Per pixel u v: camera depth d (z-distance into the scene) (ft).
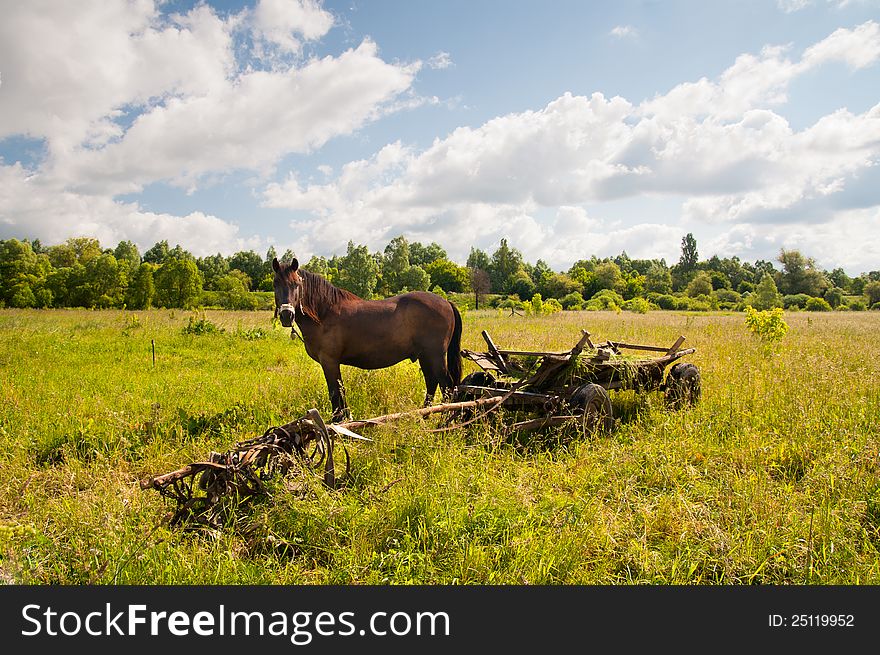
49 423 23.26
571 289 285.43
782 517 13.93
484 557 12.10
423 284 268.21
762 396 25.39
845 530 13.79
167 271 174.81
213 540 12.68
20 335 57.36
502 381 24.68
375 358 24.88
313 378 31.86
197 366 41.19
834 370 29.22
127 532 12.73
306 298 23.26
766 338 48.96
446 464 16.22
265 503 13.87
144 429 22.26
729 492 15.60
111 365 40.75
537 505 14.33
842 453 17.74
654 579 11.97
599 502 15.17
